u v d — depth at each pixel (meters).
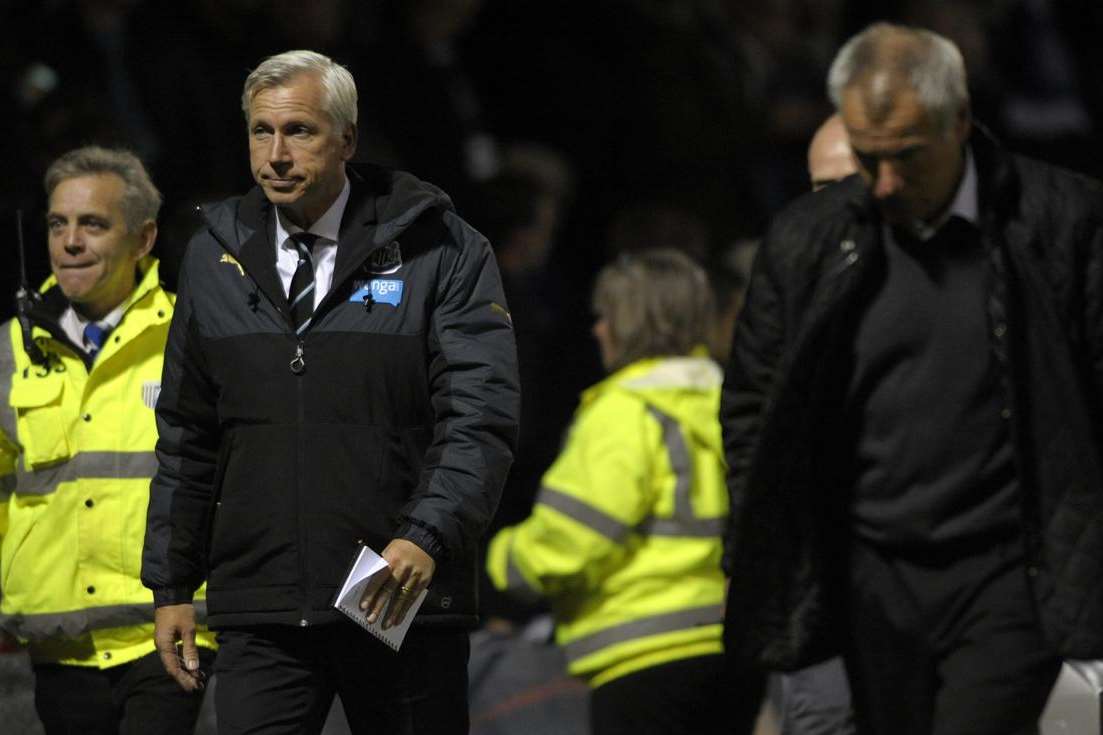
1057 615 14.69
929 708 15.45
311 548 15.74
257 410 15.88
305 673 16.02
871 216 15.13
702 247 26.81
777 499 15.34
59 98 25.69
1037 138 40.81
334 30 30.66
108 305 18.28
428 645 16.06
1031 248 14.83
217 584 16.03
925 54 14.55
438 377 15.98
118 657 17.98
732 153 35.09
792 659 15.50
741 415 15.90
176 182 27.22
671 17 35.22
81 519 17.98
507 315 16.25
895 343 15.06
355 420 15.83
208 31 29.45
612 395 19.47
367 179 16.27
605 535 19.22
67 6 28.11
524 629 24.11
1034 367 14.79
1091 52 42.50
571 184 34.31
